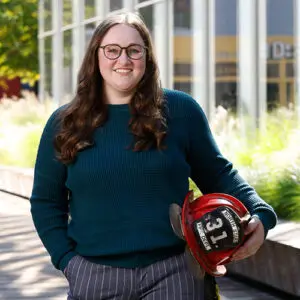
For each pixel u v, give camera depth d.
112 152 3.51
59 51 25.55
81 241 3.55
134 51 3.58
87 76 3.62
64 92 25.19
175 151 3.57
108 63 3.56
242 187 3.73
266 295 7.73
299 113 13.62
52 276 8.59
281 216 9.34
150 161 3.50
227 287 8.09
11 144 20.44
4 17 32.81
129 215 3.49
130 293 3.50
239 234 3.30
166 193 3.52
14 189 16.97
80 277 3.53
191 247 3.32
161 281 3.48
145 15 19.39
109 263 3.50
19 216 13.31
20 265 9.16
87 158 3.52
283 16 14.80
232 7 16.08
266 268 7.82
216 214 3.31
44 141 3.68
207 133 3.72
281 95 14.86
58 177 3.68
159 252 3.50
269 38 15.16
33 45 33.34
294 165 10.48
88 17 23.22
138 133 3.50
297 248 7.28
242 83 15.80
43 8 27.12
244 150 12.77
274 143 12.51
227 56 16.25
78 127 3.56
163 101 3.63
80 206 3.56
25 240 10.80
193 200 3.50
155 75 3.63
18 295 7.72
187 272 3.50
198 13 17.09
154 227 3.49
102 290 3.50
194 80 17.28
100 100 3.61
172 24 18.11
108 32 3.60
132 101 3.58
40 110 23.92
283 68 14.80
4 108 26.50
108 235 3.50
